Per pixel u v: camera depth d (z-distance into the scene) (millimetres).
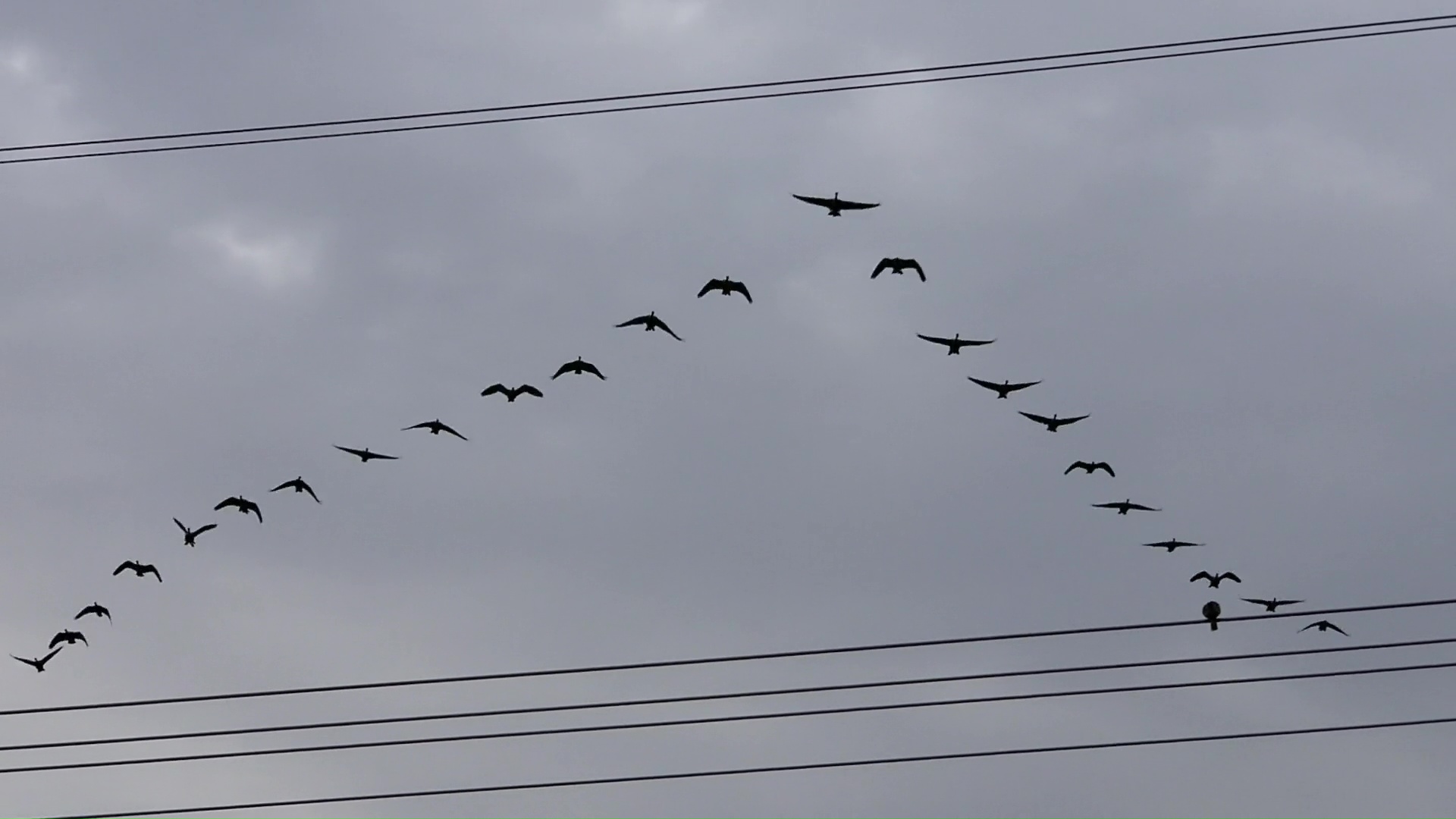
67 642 45156
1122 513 45750
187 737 33344
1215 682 32188
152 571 47406
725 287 44875
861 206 39250
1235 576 43750
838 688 32188
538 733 32719
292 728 33281
